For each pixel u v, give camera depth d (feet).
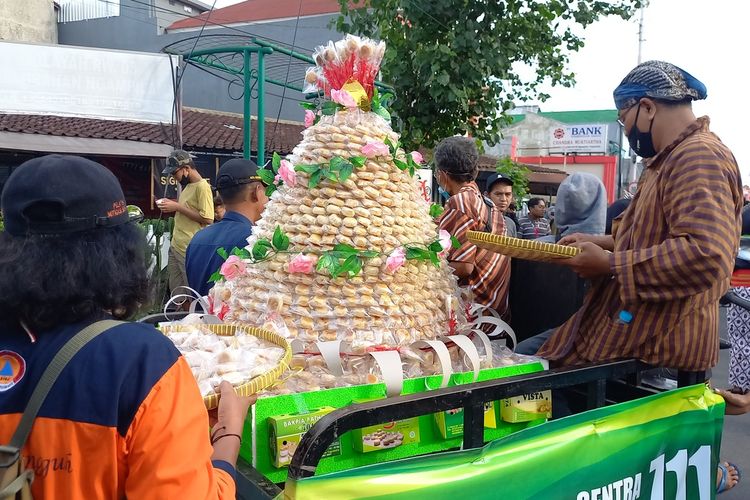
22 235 3.54
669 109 6.72
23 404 3.47
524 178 34.09
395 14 22.26
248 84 19.36
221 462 4.02
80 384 3.41
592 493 6.12
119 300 3.76
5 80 32.04
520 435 5.55
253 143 39.11
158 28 61.62
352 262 6.34
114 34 62.49
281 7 57.67
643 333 6.68
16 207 3.50
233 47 19.07
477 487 5.19
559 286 8.42
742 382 11.64
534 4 23.08
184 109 47.62
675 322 6.63
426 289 7.04
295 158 7.23
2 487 3.24
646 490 6.66
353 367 6.25
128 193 36.32
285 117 53.01
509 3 22.36
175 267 19.60
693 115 6.84
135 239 3.85
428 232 7.35
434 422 6.31
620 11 24.90
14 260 3.46
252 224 10.68
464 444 5.62
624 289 6.35
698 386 7.09
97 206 3.63
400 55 22.25
